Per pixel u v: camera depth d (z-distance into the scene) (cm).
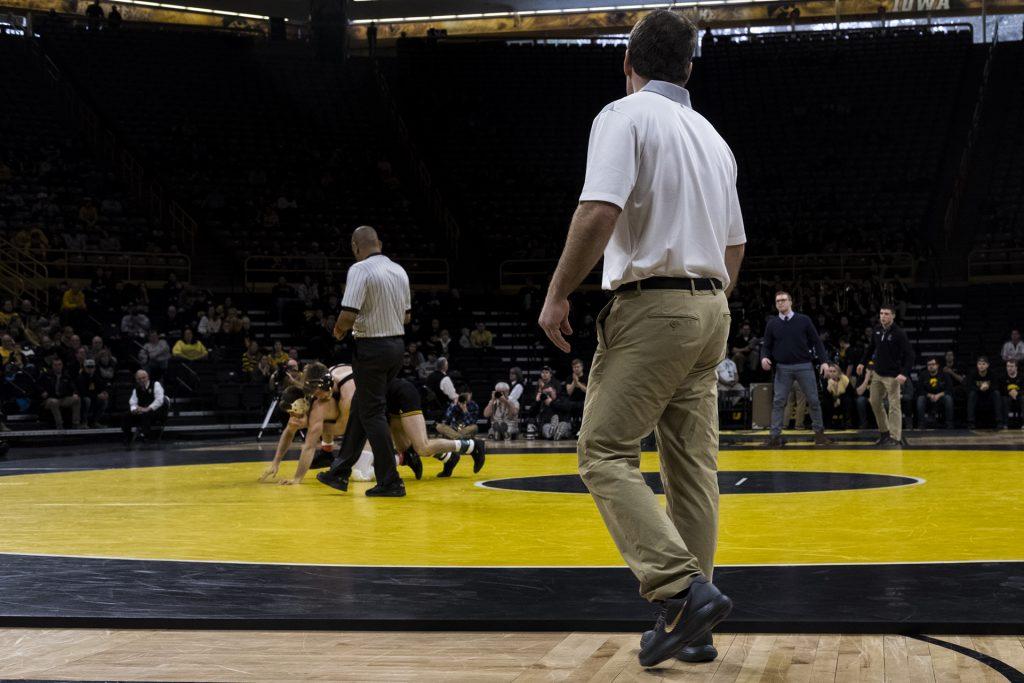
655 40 292
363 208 2625
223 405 1767
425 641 291
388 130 2952
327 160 2750
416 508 615
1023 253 2373
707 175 287
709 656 266
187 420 1733
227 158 2653
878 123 2897
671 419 294
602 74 3148
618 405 277
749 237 2572
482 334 2102
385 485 686
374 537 489
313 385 785
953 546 446
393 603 330
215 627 306
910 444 1269
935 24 3188
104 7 3084
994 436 1469
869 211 2634
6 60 2719
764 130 2936
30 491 735
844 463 959
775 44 3148
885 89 2986
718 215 289
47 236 2122
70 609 322
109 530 517
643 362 276
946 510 582
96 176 2395
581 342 2139
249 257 2264
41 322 1773
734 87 3069
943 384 1739
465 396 1492
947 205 2644
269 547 456
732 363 1789
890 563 399
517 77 3105
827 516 556
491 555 431
